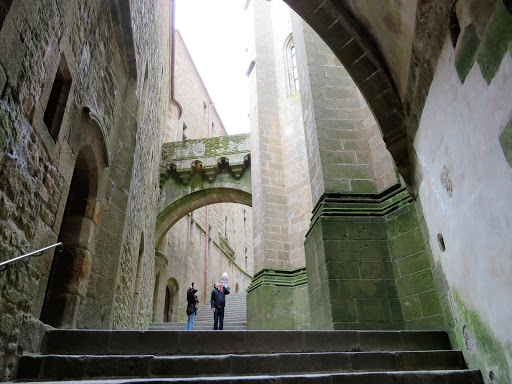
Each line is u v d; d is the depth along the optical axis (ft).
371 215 21.26
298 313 35.96
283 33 51.60
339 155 23.58
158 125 47.09
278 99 48.80
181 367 11.23
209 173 54.24
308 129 26.91
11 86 9.25
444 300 14.14
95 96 17.20
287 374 11.80
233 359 11.64
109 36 19.07
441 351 12.82
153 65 35.76
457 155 11.17
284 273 38.52
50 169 12.28
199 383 9.57
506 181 8.61
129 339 12.46
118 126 21.47
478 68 9.34
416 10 12.01
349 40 17.04
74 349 12.00
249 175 53.83
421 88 13.41
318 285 21.04
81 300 16.39
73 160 14.49
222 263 83.82
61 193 13.34
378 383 10.76
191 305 32.55
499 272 9.43
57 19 11.91
